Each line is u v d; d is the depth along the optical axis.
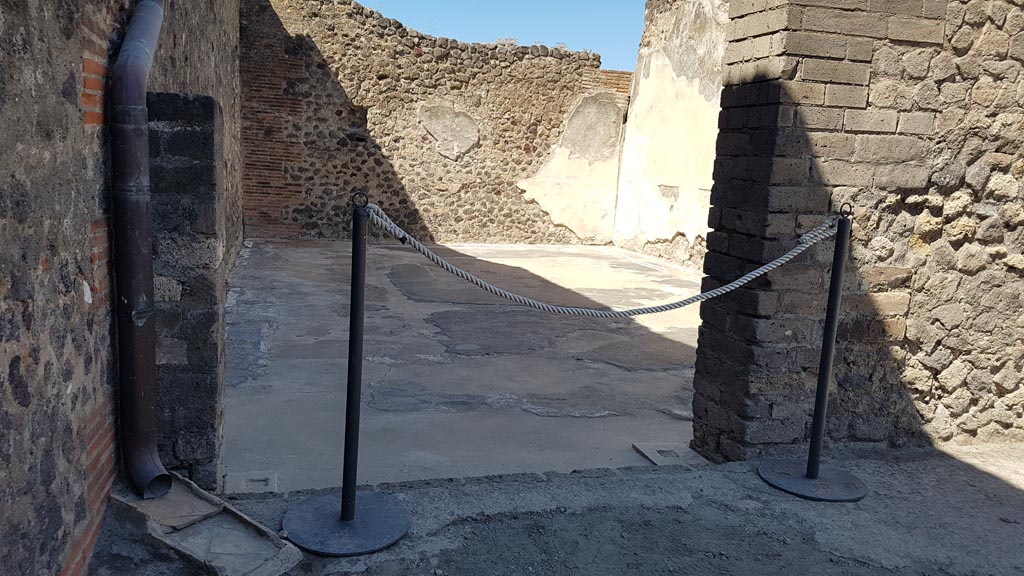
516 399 5.18
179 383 2.96
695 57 11.59
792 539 2.96
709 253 4.02
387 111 13.34
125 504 2.60
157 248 2.84
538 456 4.20
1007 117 3.79
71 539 2.16
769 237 3.54
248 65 12.47
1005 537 3.05
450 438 4.41
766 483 3.46
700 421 4.13
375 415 4.73
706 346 4.06
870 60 3.55
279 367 5.63
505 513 3.05
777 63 3.46
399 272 10.34
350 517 2.86
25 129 1.80
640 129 13.69
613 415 4.95
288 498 3.08
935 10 3.59
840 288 3.36
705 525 3.04
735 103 3.79
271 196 13.02
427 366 5.86
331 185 13.30
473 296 8.80
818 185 3.58
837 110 3.54
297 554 2.61
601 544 2.85
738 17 3.76
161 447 2.98
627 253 13.79
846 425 3.90
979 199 3.86
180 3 4.74
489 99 13.82
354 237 2.67
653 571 2.68
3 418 1.67
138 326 2.69
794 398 3.75
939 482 3.57
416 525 2.91
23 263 1.79
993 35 3.70
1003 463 3.84
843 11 3.47
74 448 2.18
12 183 1.72
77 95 2.23
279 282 9.09
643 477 3.50
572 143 14.40
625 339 7.06
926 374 3.97
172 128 2.78
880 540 2.97
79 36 2.24
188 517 2.64
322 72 12.89
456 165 13.88
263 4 12.40
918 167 3.72
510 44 13.80
